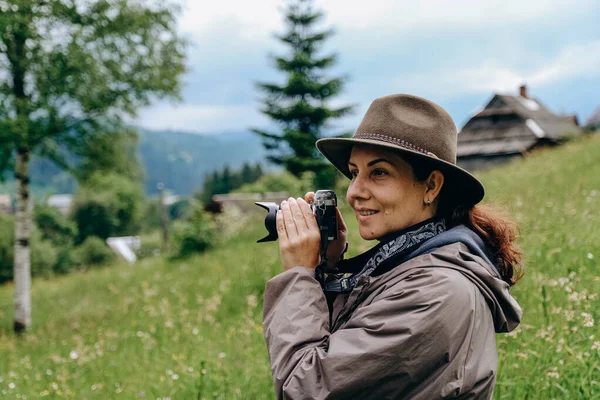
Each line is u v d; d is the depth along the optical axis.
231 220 17.30
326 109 27.83
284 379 1.37
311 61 28.45
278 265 8.41
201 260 12.33
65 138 11.26
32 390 5.00
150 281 11.29
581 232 5.27
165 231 36.12
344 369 1.29
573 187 8.48
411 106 1.52
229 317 6.62
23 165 11.27
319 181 26.30
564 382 2.62
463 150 43.91
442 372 1.28
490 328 1.37
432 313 1.29
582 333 2.90
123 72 10.71
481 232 1.59
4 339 9.93
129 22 10.50
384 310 1.33
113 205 73.25
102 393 4.57
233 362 4.27
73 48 10.08
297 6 28.95
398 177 1.51
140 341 6.21
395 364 1.28
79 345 6.38
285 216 1.64
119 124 11.47
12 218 34.59
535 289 3.90
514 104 43.56
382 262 1.50
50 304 12.57
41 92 10.30
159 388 4.18
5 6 9.65
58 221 58.38
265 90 28.61
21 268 11.08
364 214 1.56
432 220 1.55
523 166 15.31
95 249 56.50
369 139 1.50
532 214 6.55
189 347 5.32
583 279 3.83
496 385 2.69
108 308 9.85
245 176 109.56
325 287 1.61
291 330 1.42
